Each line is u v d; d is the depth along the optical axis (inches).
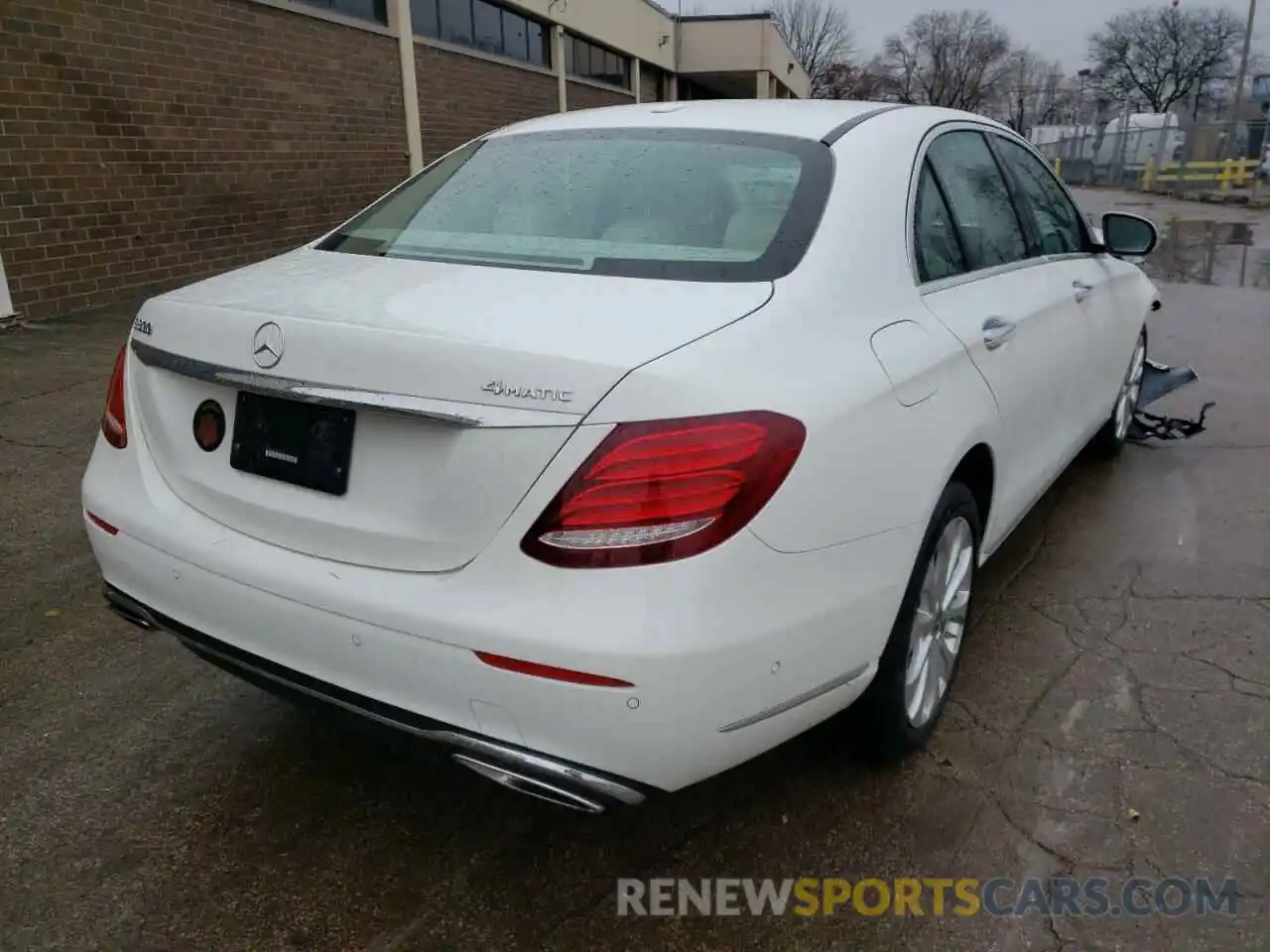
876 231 100.0
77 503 176.6
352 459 80.7
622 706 71.8
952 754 109.3
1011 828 98.3
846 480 82.1
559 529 71.9
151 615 94.4
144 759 109.0
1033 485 137.7
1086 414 165.2
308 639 82.3
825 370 83.3
